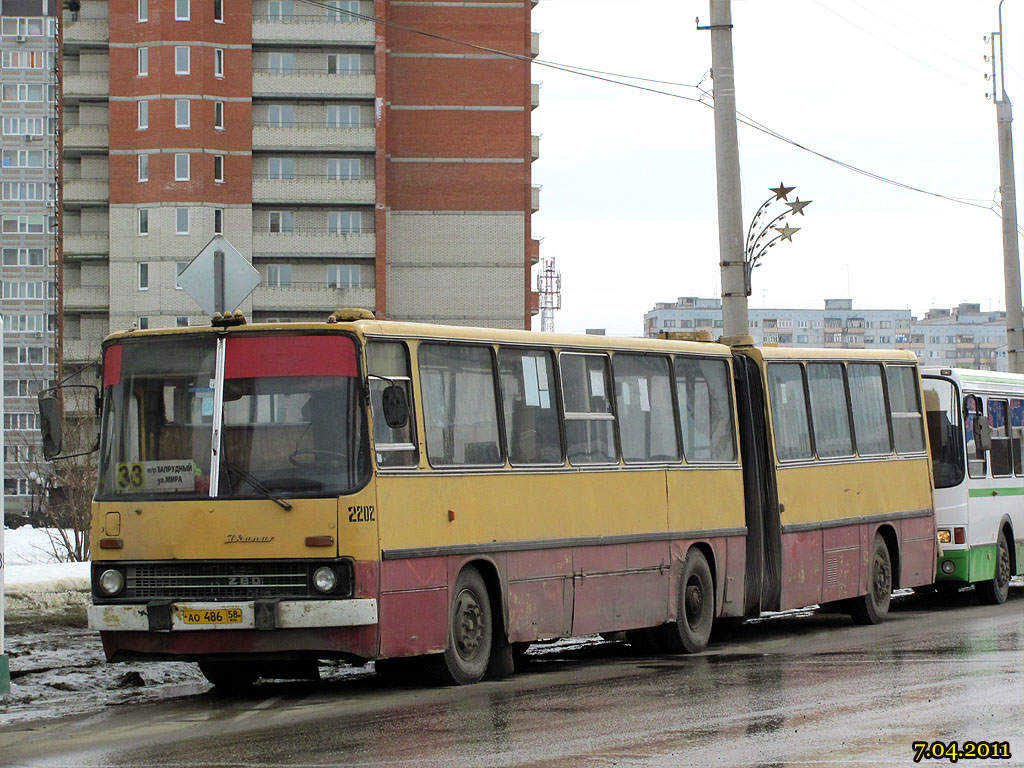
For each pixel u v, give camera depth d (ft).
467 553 54.24
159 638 50.08
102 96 337.52
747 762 36.17
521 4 344.28
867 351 84.94
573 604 60.18
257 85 334.03
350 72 336.70
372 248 336.90
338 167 337.93
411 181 344.28
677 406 68.59
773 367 75.41
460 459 54.70
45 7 516.73
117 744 41.09
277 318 336.08
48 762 38.14
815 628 79.82
